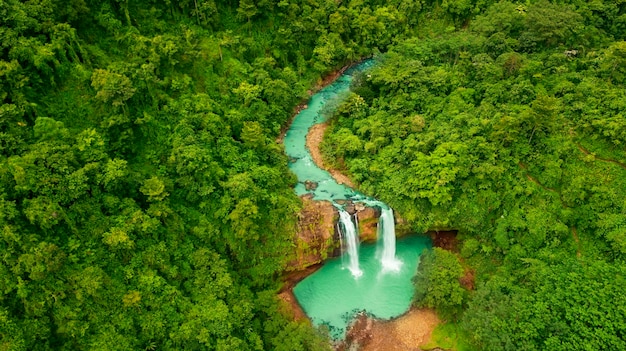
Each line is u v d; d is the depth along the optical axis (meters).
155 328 34.34
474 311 38.69
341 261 48.00
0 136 35.09
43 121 37.41
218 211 42.56
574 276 38.28
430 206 47.31
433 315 42.69
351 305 43.88
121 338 32.66
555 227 43.44
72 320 31.81
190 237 41.50
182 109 48.69
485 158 48.06
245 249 43.09
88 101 42.56
